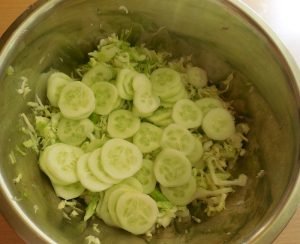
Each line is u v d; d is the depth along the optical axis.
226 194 0.42
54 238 0.31
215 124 0.44
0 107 0.35
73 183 0.40
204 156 0.44
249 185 0.42
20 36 0.36
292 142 0.35
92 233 0.38
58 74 0.44
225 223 0.39
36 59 0.40
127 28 0.45
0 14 0.45
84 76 0.45
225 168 0.44
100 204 0.40
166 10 0.42
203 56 0.46
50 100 0.43
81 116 0.43
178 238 0.39
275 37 0.37
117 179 0.40
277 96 0.39
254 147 0.43
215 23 0.41
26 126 0.40
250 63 0.41
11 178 0.34
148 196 0.39
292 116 0.35
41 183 0.39
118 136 0.43
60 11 0.38
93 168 0.40
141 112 0.43
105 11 0.42
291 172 0.33
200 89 0.47
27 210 0.32
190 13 0.41
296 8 0.49
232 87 0.46
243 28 0.39
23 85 0.39
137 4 0.41
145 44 0.47
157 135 0.44
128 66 0.46
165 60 0.48
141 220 0.38
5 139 0.36
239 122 0.46
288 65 0.36
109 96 0.44
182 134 0.43
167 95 0.45
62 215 0.38
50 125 0.42
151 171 0.42
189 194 0.41
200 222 0.41
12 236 0.38
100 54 0.46
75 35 0.43
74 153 0.41
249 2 0.49
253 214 0.36
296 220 0.39
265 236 0.30
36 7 0.37
